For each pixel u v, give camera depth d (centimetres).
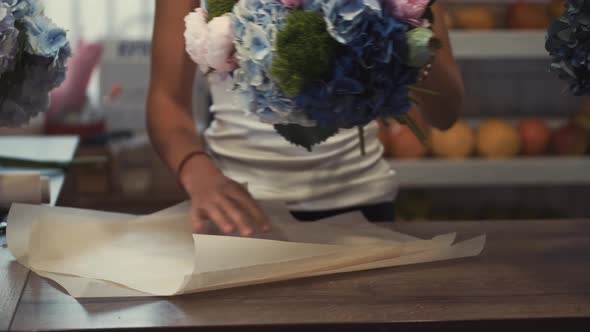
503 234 146
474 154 294
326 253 127
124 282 120
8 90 141
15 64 139
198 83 293
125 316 110
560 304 114
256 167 165
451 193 319
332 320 108
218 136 170
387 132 289
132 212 158
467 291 119
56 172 183
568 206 324
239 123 166
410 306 114
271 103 112
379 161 173
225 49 117
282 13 110
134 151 291
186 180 146
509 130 289
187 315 110
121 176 290
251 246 125
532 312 111
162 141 156
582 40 116
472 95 322
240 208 138
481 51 281
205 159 151
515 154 291
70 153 201
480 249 136
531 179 288
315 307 113
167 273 124
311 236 139
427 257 132
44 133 293
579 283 123
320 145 163
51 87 144
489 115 323
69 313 111
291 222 146
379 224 151
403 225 151
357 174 168
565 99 323
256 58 109
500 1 298
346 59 107
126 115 307
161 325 107
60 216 144
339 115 111
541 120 303
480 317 110
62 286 120
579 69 119
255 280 121
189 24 122
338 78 107
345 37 105
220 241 124
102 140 284
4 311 110
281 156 164
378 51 107
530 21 286
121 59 307
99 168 284
